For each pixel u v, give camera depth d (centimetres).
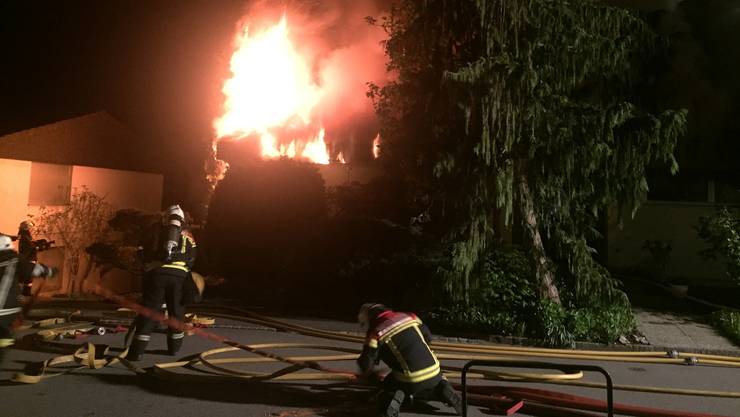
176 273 703
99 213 1266
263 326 955
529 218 946
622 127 850
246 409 533
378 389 581
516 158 913
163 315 814
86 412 513
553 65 906
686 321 1011
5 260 550
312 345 804
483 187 909
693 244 1552
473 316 913
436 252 1232
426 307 995
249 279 1424
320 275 1340
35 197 1185
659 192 1602
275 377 606
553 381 637
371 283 1267
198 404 544
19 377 587
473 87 856
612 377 686
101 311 1018
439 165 914
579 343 841
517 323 884
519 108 863
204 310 1073
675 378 690
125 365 641
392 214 1502
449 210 1030
